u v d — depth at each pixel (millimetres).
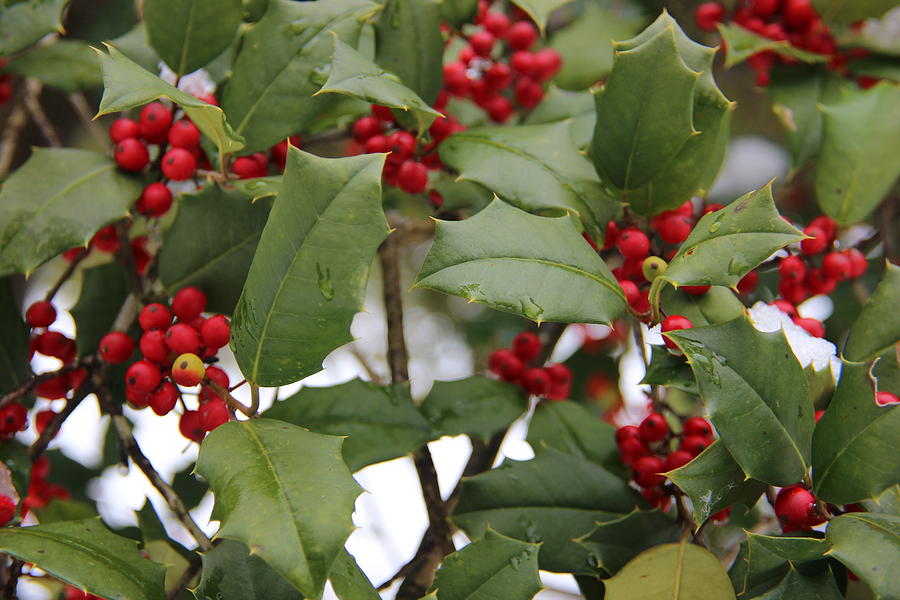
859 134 692
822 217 689
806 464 605
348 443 647
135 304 662
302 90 647
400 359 727
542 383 703
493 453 729
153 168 652
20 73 710
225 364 895
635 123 639
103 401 654
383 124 676
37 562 583
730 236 603
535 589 609
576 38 775
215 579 605
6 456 636
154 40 654
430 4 661
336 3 654
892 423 597
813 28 738
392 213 758
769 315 641
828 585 599
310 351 598
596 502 654
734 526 744
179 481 761
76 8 842
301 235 585
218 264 639
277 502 569
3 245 628
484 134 665
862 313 641
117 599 584
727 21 775
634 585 614
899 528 583
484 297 597
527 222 613
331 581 586
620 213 656
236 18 654
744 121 979
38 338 667
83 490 781
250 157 660
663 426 652
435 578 612
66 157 645
